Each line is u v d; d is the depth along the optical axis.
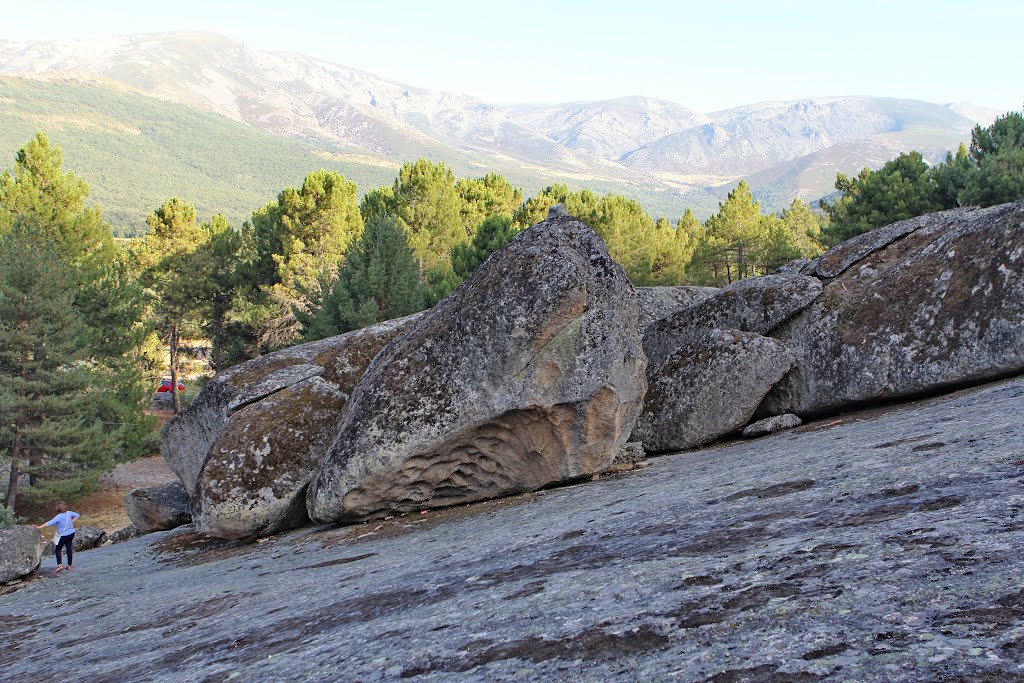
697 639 4.01
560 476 13.69
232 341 60.44
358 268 39.50
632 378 13.50
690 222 78.94
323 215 56.78
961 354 12.77
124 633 9.75
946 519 5.05
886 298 14.59
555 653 4.36
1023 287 12.11
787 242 62.00
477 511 13.26
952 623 3.43
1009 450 6.68
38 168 44.62
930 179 43.91
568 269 12.91
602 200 57.28
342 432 14.53
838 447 9.95
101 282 43.06
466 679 4.33
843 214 47.78
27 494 34.66
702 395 15.59
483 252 42.66
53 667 8.70
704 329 18.03
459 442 13.77
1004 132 46.84
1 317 35.22
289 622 7.66
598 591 5.53
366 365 18.69
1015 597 3.50
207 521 15.81
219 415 18.92
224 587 11.57
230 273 63.50
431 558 9.57
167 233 67.38
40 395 35.47
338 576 10.02
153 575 15.20
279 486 15.91
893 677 3.05
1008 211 13.15
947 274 13.64
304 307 50.84
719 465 11.80
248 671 5.92
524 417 13.40
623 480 12.88
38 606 14.11
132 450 40.69
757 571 4.94
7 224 41.53
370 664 5.18
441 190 54.81
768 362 15.36
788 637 3.72
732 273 70.88
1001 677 2.85
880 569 4.34
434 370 13.83
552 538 8.66
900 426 10.49
